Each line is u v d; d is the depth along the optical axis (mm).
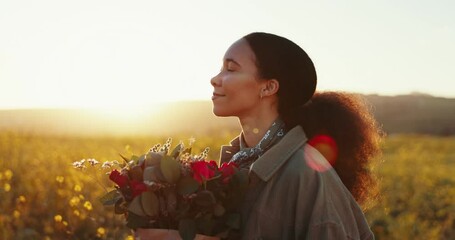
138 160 3004
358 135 3291
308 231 2920
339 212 3006
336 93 3367
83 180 9258
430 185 14664
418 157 24328
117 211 3031
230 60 3141
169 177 2838
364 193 3395
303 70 3143
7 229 7312
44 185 9484
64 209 7980
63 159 12250
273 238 3010
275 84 3119
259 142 3150
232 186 2926
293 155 3051
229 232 3014
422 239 8977
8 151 13148
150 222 2900
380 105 78562
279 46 3119
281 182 3012
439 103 80438
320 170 3012
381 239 8703
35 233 7215
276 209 3006
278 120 3182
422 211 11445
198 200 2844
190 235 2816
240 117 3203
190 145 3121
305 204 2963
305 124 3205
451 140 38656
